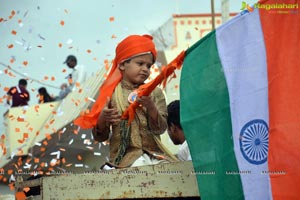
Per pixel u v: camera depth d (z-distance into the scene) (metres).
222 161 3.53
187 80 3.79
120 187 3.96
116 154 4.61
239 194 3.45
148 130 4.59
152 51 4.67
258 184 3.39
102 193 4.01
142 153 4.55
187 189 3.79
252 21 3.54
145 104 4.38
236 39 3.59
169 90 7.57
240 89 3.53
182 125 3.72
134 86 4.70
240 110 3.51
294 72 3.37
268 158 3.37
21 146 9.28
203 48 3.75
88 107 9.12
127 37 4.70
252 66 3.51
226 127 3.55
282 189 3.31
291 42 3.40
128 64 4.66
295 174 3.28
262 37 3.50
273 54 3.45
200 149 3.64
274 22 3.47
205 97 3.66
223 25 3.66
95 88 9.16
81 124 4.70
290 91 3.36
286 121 3.34
